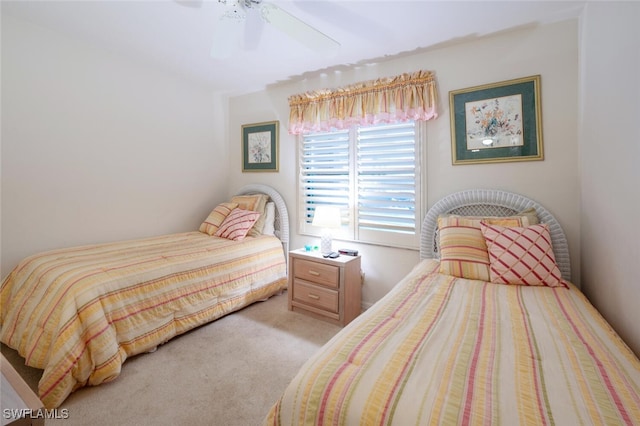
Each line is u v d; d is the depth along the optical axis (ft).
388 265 9.56
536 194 7.45
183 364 6.69
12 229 7.89
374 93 9.29
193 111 12.16
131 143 10.27
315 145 11.00
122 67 9.86
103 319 5.95
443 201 8.30
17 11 7.35
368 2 6.47
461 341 3.78
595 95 5.93
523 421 2.46
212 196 13.09
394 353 3.47
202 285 8.20
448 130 8.46
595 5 5.98
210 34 8.21
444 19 7.11
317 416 2.89
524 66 7.51
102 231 9.66
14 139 7.85
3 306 7.02
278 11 5.45
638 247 4.24
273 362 6.82
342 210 10.35
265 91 12.30
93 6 7.04
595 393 2.79
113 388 5.86
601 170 5.63
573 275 7.10
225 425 5.06
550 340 3.84
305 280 9.38
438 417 2.53
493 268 6.37
